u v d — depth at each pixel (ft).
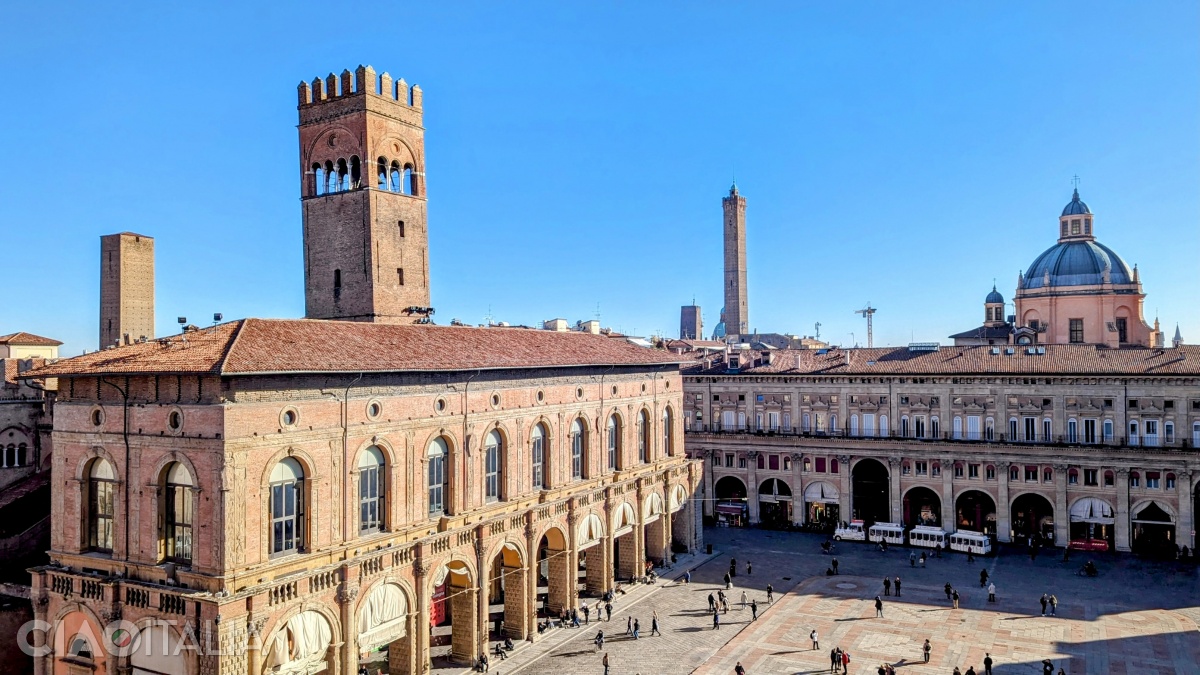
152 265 363.97
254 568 144.25
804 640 211.61
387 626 170.30
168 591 142.41
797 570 279.90
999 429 309.63
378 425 170.40
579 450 242.78
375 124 241.96
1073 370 297.74
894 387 328.29
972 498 321.32
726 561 292.20
